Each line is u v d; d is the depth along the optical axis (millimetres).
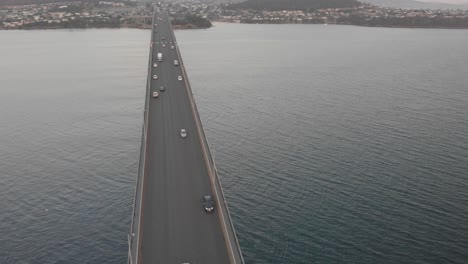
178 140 72000
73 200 71812
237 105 123938
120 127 107125
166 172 60656
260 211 66812
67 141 98000
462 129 100625
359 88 144625
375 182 74938
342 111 116938
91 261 57312
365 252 57719
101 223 65562
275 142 94000
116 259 57656
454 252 57438
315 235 61188
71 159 88188
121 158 88562
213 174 59469
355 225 63188
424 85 148000
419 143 91938
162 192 55188
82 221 66062
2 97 135250
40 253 58906
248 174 78688
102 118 113938
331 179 76188
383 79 158875
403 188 72812
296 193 71750
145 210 51062
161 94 97750
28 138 100000
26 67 185750
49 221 65938
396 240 59906
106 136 101000
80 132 103750
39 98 133875
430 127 102188
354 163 82438
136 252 43062
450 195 70438
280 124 106312
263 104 125062
